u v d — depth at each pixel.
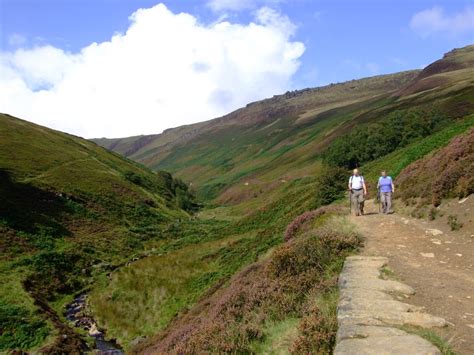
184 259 43.00
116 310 32.94
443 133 34.50
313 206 37.41
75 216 59.81
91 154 102.25
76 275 42.19
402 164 35.12
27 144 85.00
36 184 63.94
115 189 77.25
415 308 9.31
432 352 6.91
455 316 9.06
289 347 9.16
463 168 20.66
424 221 19.53
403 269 12.82
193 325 17.66
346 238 15.79
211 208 108.25
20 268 38.94
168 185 106.06
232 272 33.78
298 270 14.06
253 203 94.06
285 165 134.62
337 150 78.31
